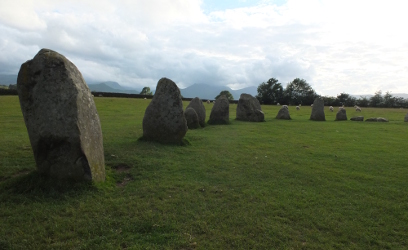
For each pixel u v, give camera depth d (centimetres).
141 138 1252
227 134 1652
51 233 512
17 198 627
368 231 560
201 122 2028
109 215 575
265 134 1731
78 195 646
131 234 517
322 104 2830
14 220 544
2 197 627
